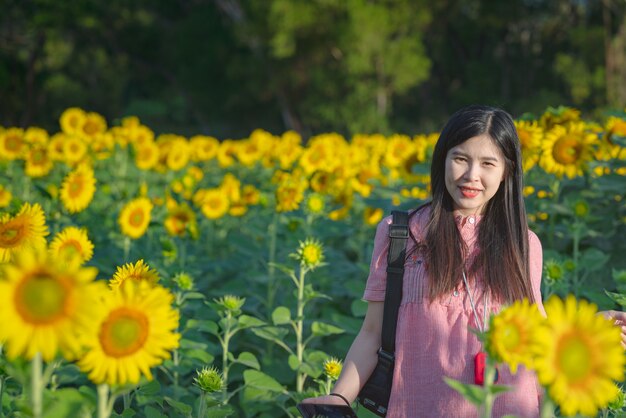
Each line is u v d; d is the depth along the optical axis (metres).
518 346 1.42
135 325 1.48
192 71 31.00
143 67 36.31
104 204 6.67
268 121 32.28
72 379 3.07
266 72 28.25
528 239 2.37
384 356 2.32
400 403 2.28
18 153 6.93
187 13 34.41
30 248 2.24
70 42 34.62
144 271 2.06
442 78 32.66
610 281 4.18
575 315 1.41
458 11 30.23
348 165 6.60
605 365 1.39
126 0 32.53
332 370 2.89
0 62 28.16
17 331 1.31
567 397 1.37
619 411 2.33
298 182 5.24
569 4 31.66
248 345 4.21
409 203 4.50
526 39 31.53
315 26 25.78
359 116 25.17
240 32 26.69
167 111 36.09
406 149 6.38
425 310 2.27
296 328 3.36
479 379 2.16
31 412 1.43
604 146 4.43
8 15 28.64
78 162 7.02
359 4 24.78
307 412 2.17
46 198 5.01
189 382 3.70
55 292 1.32
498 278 2.27
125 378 1.47
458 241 2.30
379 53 24.84
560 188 4.53
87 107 34.34
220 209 5.98
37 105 31.72
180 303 3.42
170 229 4.76
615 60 26.03
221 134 32.12
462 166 2.28
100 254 4.86
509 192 2.34
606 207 4.49
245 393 3.13
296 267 4.58
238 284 4.52
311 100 26.84
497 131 2.27
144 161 7.42
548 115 4.33
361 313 3.69
